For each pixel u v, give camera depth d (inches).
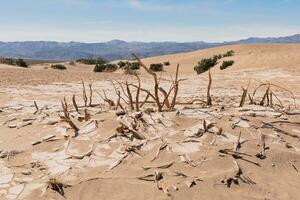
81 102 457.1
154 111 273.3
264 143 232.5
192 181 191.2
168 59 2269.9
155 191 184.9
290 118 286.5
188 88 650.2
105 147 224.2
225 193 187.2
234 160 211.8
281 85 650.2
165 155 214.2
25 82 660.7
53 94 538.6
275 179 203.8
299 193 192.1
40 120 291.6
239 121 257.4
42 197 183.3
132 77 868.6
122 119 249.3
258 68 984.9
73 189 188.4
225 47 2308.1
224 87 661.3
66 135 244.8
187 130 238.4
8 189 191.0
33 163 216.8
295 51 1206.9
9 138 263.1
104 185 190.4
